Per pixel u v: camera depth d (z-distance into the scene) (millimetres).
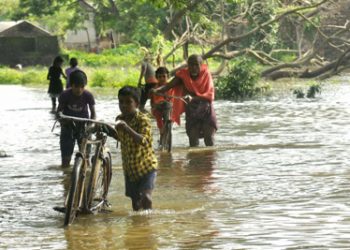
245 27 92250
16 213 18188
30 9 141125
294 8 67875
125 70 98250
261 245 14477
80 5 152500
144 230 15977
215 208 18141
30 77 97250
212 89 29359
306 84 72938
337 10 89688
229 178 22422
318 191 19969
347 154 26859
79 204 17000
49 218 17531
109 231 15961
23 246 14914
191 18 65812
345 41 72375
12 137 34719
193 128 29453
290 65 73812
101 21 136875
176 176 22984
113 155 28578
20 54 140625
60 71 50719
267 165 24719
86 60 126750
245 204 18531
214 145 29938
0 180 23016
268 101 55219
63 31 162125
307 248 14180
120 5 130750
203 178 22531
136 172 17438
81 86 23406
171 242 14891
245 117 42250
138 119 17281
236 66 61250
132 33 128375
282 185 21016
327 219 16578
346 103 51219
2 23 149500
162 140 28438
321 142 30406
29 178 23312
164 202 19000
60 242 15156
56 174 24016
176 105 29234
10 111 49875
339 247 14203
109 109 49188
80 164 16750
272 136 32812
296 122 38812
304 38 99312
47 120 43188
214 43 73500
